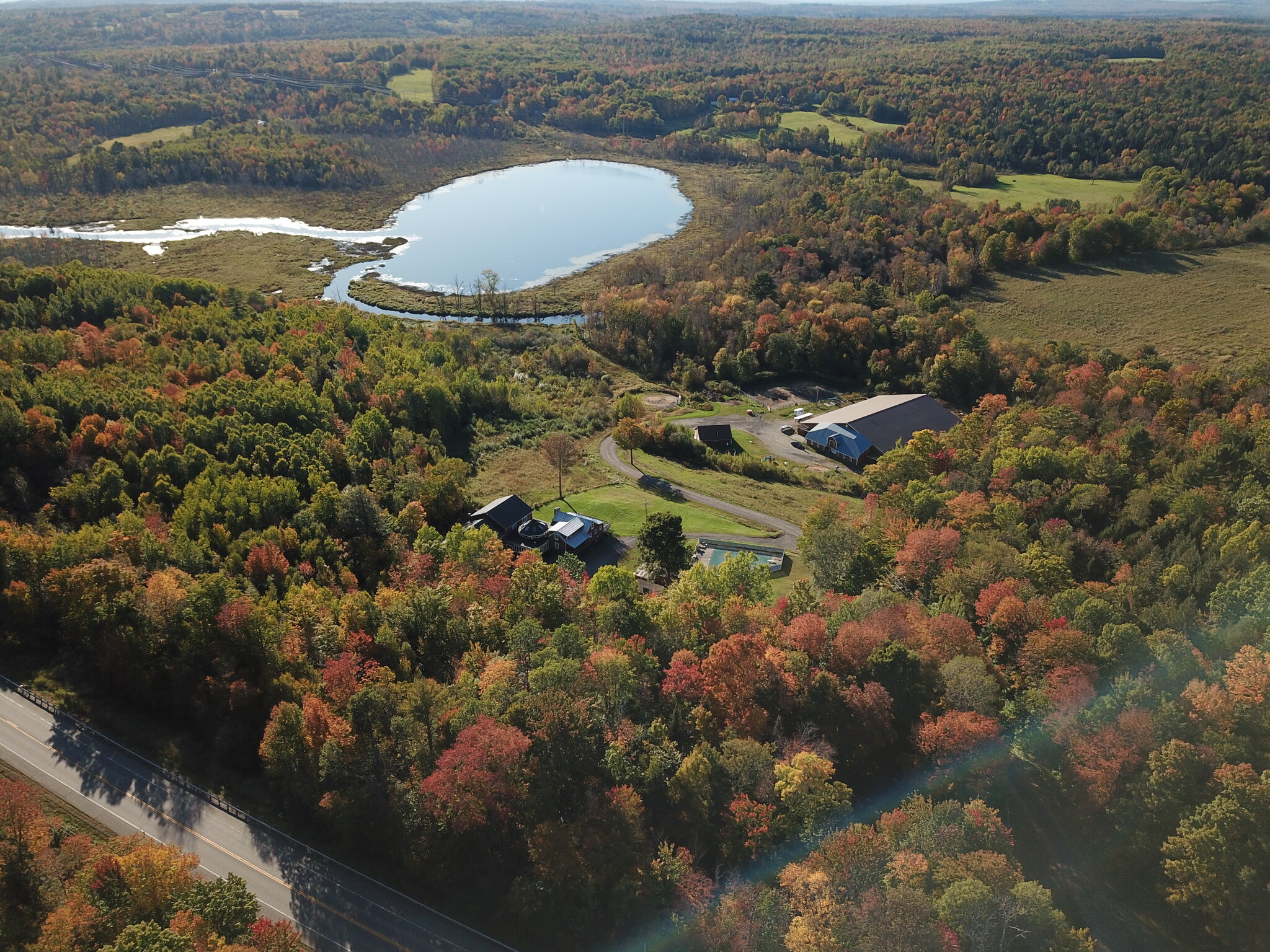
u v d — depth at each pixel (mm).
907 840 58469
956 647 77125
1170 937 59969
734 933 54906
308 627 82938
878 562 99062
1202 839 58219
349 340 179875
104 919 55000
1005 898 52594
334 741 67688
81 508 111438
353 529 109562
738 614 82688
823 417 167500
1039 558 90875
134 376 145000
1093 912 61344
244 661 80125
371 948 60500
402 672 79062
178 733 77938
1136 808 63625
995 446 130875
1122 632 73625
